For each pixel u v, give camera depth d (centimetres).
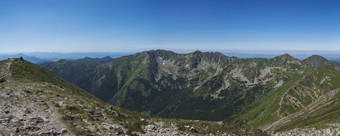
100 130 2183
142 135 2484
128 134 2377
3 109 2345
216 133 3403
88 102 3734
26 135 1680
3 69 5928
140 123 3042
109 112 3247
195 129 3291
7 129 1714
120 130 2344
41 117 2206
